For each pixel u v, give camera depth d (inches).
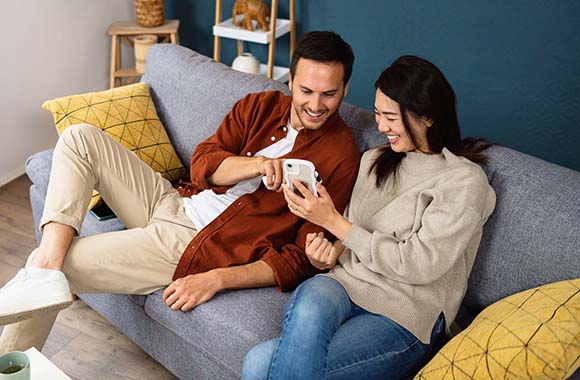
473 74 132.1
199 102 93.3
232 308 70.4
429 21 132.5
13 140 128.3
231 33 139.2
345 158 76.8
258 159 77.3
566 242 64.4
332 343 62.7
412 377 66.7
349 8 140.1
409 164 71.1
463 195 65.5
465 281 68.7
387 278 67.8
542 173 68.7
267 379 61.8
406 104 66.9
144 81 100.5
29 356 60.4
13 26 122.5
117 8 146.3
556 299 56.6
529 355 52.6
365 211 72.9
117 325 85.4
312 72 73.2
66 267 73.0
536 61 125.0
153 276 76.4
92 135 79.4
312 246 71.2
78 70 139.9
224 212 79.0
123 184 81.4
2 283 99.5
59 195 74.9
